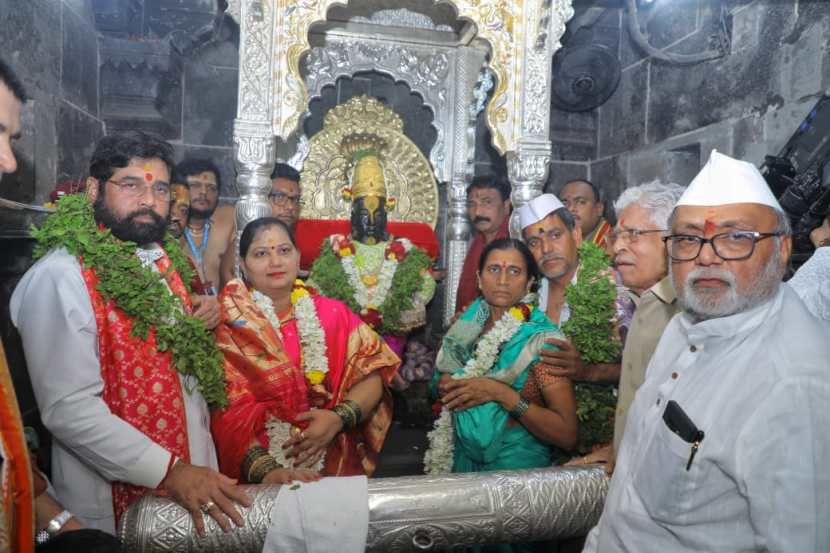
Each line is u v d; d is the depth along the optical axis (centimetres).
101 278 155
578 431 202
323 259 361
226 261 344
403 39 434
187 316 169
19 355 262
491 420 192
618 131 450
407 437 325
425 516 148
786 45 294
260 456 175
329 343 206
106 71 385
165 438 159
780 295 108
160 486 146
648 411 118
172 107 426
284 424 189
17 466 107
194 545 140
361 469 213
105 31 384
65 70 330
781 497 92
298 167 435
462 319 229
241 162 283
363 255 367
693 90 366
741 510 99
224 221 347
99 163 162
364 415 204
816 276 148
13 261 257
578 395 203
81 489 158
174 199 292
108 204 162
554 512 154
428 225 441
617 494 122
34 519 111
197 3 414
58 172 320
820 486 91
